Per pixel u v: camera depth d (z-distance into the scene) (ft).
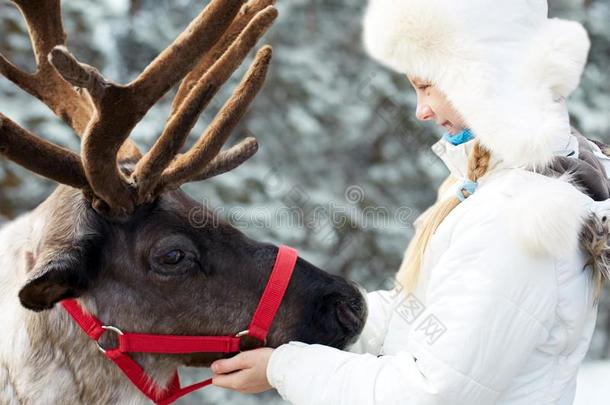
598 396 17.07
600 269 7.31
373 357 7.66
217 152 8.53
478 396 7.04
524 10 7.44
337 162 23.59
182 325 8.66
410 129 23.40
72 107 9.09
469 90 7.26
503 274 7.07
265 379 8.23
